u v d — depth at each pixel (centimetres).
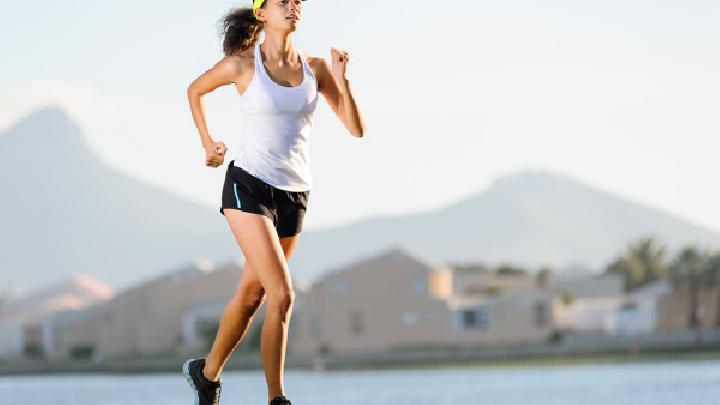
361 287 11575
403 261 11556
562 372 9538
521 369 10450
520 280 14000
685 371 8781
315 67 820
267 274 781
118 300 12794
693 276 12988
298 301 11762
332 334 11600
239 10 817
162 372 12206
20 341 13450
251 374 11506
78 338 13050
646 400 5444
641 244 19425
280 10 781
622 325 13638
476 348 11488
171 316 12638
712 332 11875
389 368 11300
